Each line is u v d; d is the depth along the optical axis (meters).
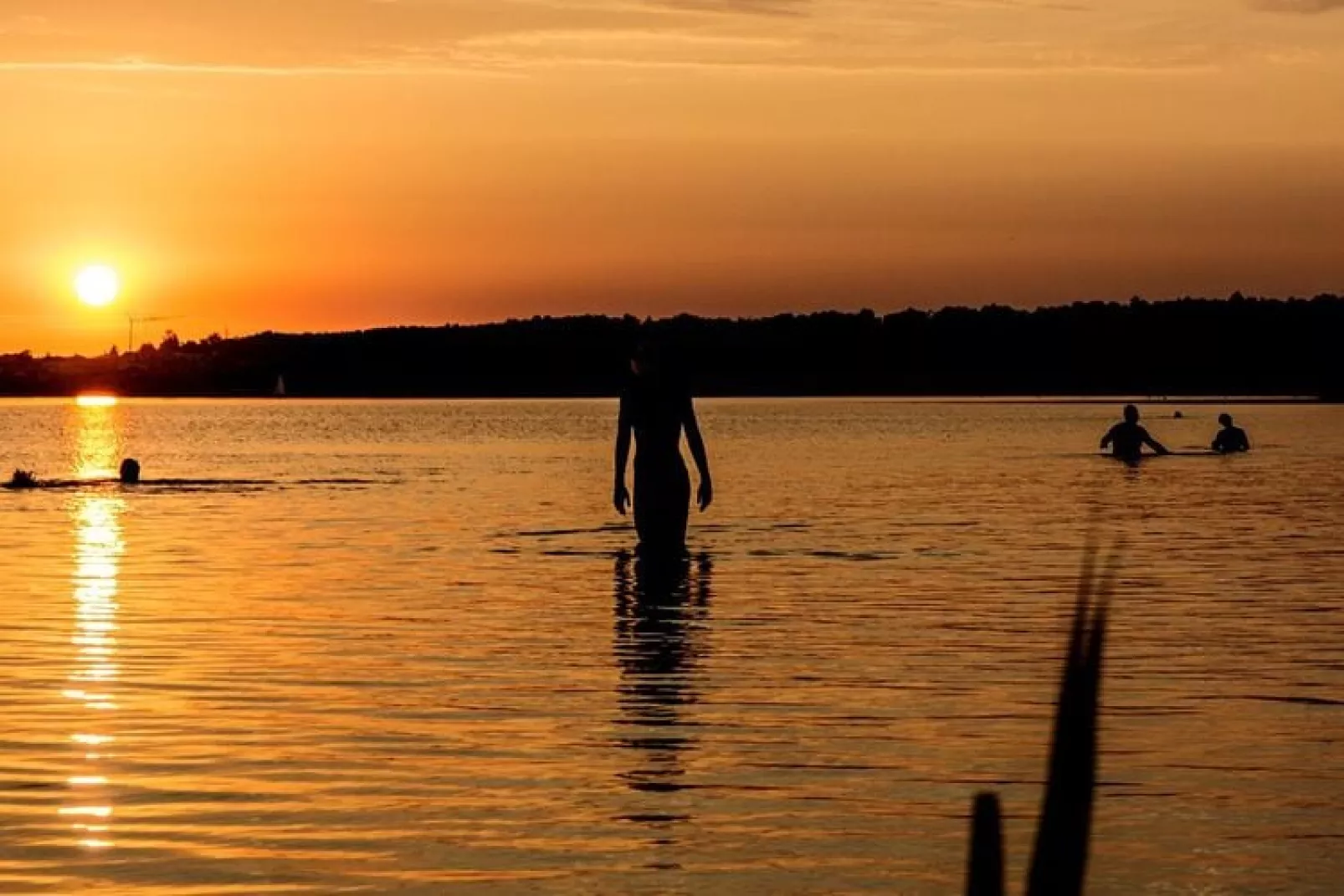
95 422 189.25
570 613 27.61
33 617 27.19
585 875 12.87
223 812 14.75
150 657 23.23
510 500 56.19
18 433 147.75
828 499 56.31
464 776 16.16
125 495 58.12
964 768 16.45
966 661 22.84
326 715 19.11
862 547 39.22
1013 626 26.16
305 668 22.30
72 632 25.59
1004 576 33.00
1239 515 49.09
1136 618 27.14
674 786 15.77
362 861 13.25
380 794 15.44
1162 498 56.31
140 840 13.83
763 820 14.51
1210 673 21.89
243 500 55.75
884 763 16.67
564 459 90.06
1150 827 14.20
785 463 82.94
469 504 54.53
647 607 28.36
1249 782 15.79
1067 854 3.62
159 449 108.12
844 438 119.44
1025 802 14.97
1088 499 56.09
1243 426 141.88
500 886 12.58
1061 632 25.45
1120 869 12.98
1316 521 46.62
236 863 13.17
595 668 22.25
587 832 14.10
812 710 19.36
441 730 18.33
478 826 14.31
